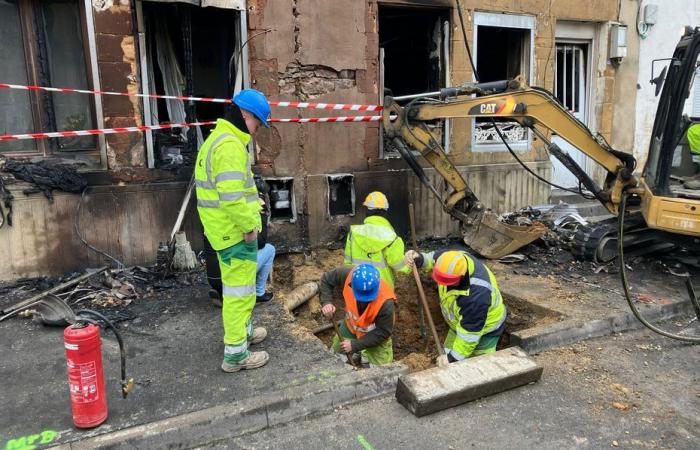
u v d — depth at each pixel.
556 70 8.52
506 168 7.82
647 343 4.47
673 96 5.48
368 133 6.70
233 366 3.60
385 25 7.86
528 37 7.80
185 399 3.28
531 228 6.35
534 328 4.41
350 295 4.21
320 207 6.50
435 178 7.18
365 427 3.21
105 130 5.04
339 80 6.48
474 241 6.45
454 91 5.70
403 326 5.80
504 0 7.40
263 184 5.79
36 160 5.28
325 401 3.39
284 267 6.09
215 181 3.33
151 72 5.75
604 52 8.55
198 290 5.14
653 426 3.27
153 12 5.79
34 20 5.19
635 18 8.70
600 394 3.62
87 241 5.40
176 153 5.90
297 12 6.11
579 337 4.48
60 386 3.47
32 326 4.37
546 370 3.95
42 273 5.26
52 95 5.36
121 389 3.39
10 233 5.10
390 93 7.06
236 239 3.40
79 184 5.24
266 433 3.16
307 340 4.16
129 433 2.93
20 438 2.89
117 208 5.48
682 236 5.80
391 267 4.75
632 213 6.25
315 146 6.41
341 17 6.36
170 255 5.36
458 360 3.93
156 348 3.99
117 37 5.32
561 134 5.74
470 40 7.23
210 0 5.58
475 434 3.15
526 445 3.05
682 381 3.83
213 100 5.59
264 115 3.39
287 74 6.18
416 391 3.35
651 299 5.18
